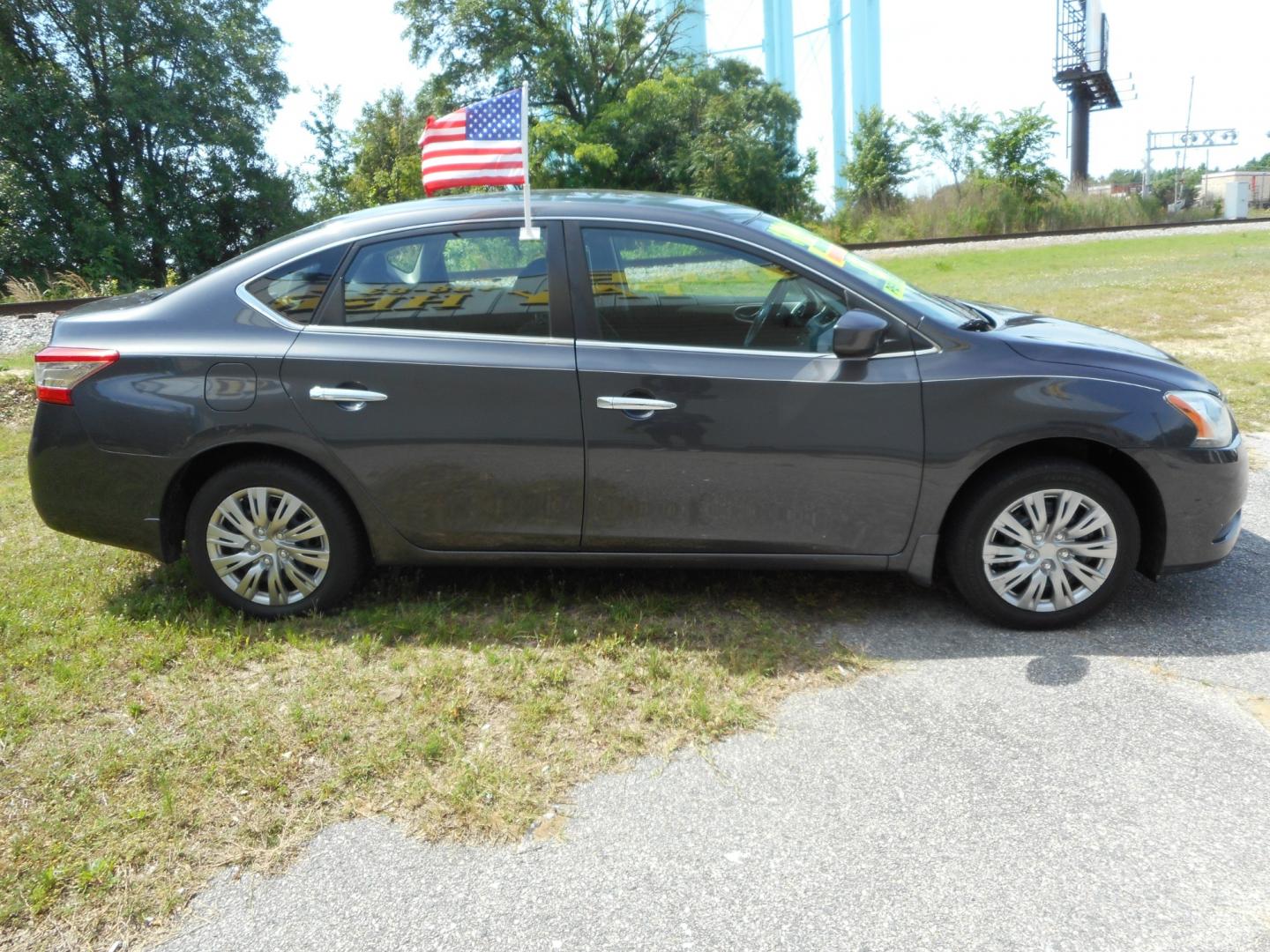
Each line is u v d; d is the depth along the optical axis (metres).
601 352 3.55
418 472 3.63
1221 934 2.14
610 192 4.03
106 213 32.38
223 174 34.59
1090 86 43.84
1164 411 3.47
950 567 3.69
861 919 2.22
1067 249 23.34
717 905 2.28
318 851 2.52
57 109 31.80
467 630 3.68
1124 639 3.58
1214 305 11.84
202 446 3.65
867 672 3.38
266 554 3.81
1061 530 3.57
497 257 3.62
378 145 45.31
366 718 3.11
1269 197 61.50
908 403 3.47
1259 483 5.38
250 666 3.49
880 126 38.28
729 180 37.00
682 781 2.77
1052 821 2.55
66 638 3.67
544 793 2.73
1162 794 2.64
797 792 2.71
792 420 3.50
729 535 3.63
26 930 2.27
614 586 4.13
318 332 3.65
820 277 3.57
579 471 3.58
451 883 2.39
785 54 64.00
